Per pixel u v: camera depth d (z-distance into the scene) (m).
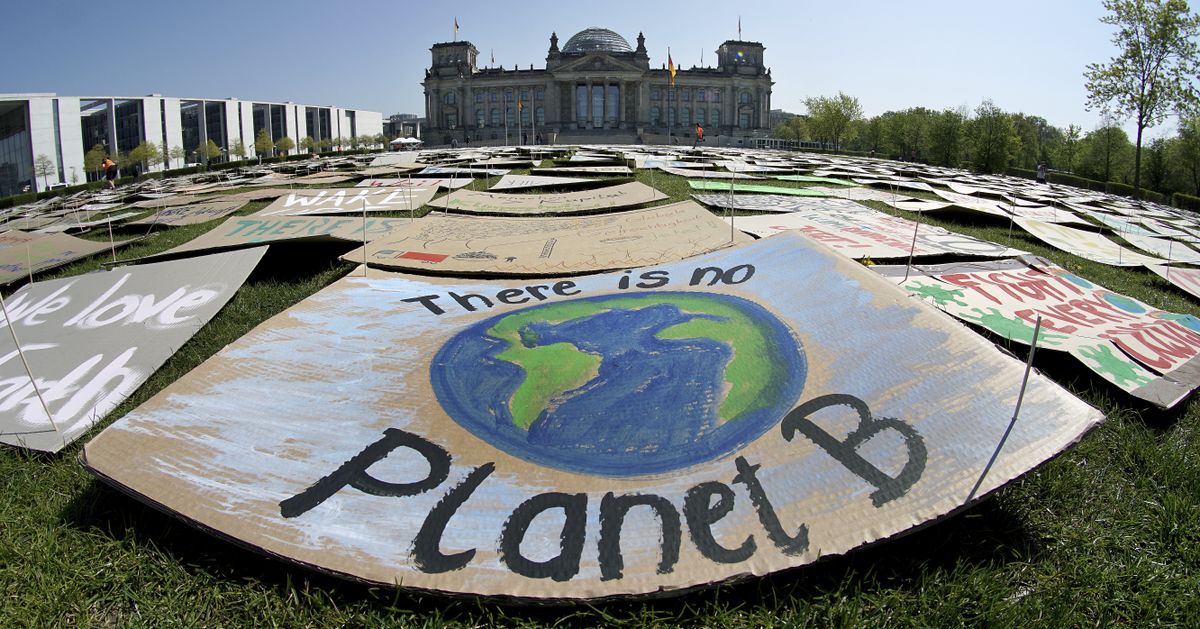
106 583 2.82
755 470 2.89
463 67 106.12
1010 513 3.12
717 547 2.59
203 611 2.65
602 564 2.54
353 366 3.81
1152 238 11.59
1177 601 2.66
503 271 6.27
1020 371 3.23
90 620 2.65
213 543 2.97
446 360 3.87
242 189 17.52
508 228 8.41
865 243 8.08
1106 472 3.58
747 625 2.49
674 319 4.21
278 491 2.90
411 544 2.65
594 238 7.64
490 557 2.59
